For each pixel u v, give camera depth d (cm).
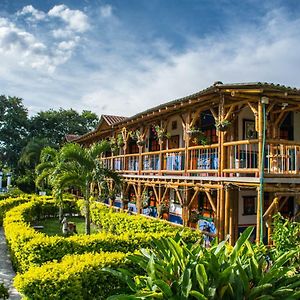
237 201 1377
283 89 1023
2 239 1562
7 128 4647
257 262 554
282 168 1167
